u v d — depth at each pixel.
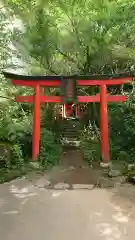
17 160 8.55
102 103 9.45
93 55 12.55
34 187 6.52
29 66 13.78
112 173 7.65
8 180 7.09
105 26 11.84
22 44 12.49
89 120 13.99
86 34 12.00
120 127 10.62
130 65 12.44
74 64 13.48
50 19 12.33
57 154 10.41
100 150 10.16
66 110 15.85
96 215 4.68
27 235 3.91
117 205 5.20
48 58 13.00
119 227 4.17
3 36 10.63
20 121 11.00
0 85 11.27
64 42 12.58
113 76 9.23
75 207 5.09
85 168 8.66
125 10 11.69
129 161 8.95
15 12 12.41
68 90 9.50
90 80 9.50
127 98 9.86
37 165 8.59
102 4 11.77
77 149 12.39
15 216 4.64
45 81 9.70
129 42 11.93
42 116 14.02
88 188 6.42
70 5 11.95
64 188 6.43
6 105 11.21
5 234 3.94
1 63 10.95
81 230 4.08
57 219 4.51
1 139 9.49
